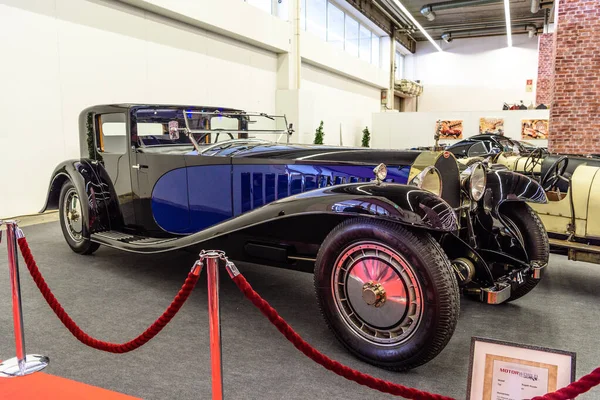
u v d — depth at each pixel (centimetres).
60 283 313
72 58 636
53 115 613
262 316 260
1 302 279
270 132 346
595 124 716
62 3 617
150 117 337
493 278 256
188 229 309
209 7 866
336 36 1574
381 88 2027
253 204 277
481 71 2247
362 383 137
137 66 749
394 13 1839
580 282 337
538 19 1912
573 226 316
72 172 353
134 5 734
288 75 1180
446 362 209
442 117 1559
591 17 697
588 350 221
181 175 305
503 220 275
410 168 234
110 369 200
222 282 320
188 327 244
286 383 188
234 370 199
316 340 228
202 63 903
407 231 187
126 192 341
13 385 170
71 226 385
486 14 1844
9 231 186
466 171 248
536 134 1442
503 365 144
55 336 232
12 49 557
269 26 1077
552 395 124
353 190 202
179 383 188
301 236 244
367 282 200
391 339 197
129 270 343
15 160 568
